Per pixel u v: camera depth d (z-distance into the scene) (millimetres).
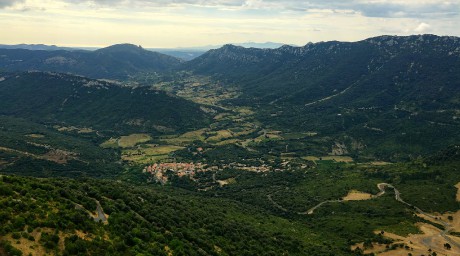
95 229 88688
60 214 87375
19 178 102312
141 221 104312
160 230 104500
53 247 76875
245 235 137875
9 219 79062
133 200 120062
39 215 83688
